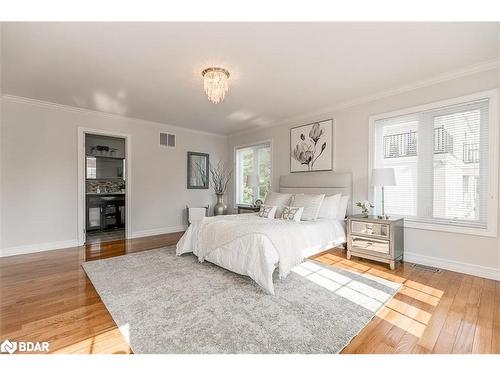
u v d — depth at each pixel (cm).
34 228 380
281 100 381
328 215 361
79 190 420
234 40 223
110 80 306
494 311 199
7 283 259
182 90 339
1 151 354
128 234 481
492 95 264
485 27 206
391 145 349
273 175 516
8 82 313
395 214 345
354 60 261
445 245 297
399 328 176
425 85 311
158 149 522
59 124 401
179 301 216
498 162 261
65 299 223
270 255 245
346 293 231
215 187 621
